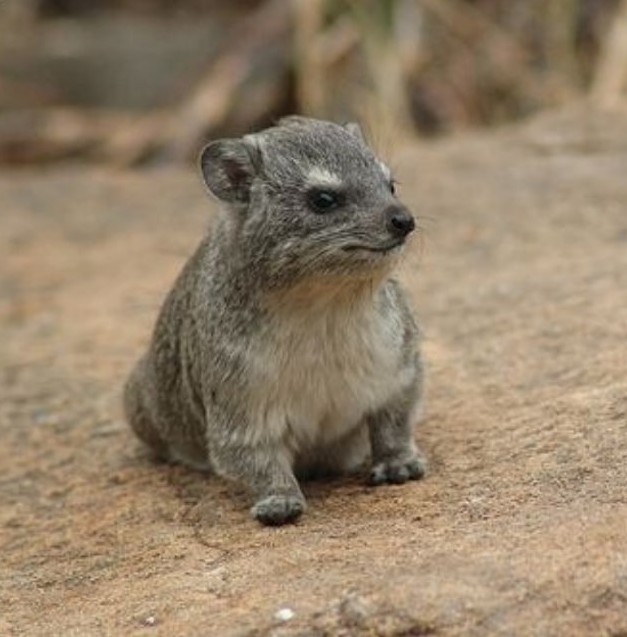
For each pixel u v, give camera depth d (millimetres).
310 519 10312
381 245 9914
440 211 19156
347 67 26094
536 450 10586
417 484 10539
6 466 13117
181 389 11586
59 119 29484
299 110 26516
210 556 10000
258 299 10266
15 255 21234
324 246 10008
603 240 16906
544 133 21891
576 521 9016
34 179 25453
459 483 10359
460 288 15812
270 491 10469
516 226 18094
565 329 13438
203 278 10727
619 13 26000
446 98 26266
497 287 15531
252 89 27234
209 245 10883
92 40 31469
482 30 26781
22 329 18078
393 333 10547
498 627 8070
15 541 11242
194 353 10953
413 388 10758
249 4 32500
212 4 33188
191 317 10992
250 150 10414
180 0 33594
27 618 9617
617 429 10555
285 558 9523
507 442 10930
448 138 24000
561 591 8227
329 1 26594
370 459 11195
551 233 17562
